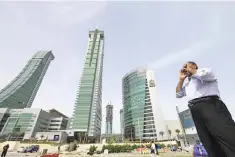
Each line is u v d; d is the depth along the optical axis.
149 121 106.75
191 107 1.51
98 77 146.25
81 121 111.44
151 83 120.75
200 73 1.48
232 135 1.10
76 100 124.25
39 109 97.44
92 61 157.75
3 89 151.12
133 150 36.38
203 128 1.40
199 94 1.44
